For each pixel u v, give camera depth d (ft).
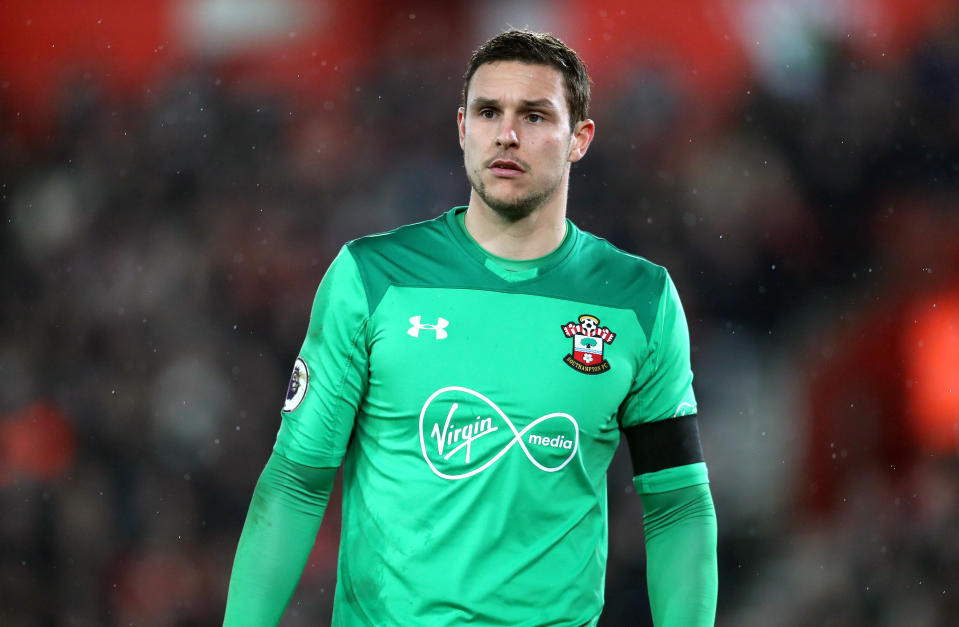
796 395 105.29
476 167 28.50
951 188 115.65
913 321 110.11
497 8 120.57
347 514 29.25
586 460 28.73
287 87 118.83
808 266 111.14
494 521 27.71
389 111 118.01
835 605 95.14
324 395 28.66
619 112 115.24
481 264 29.01
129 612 94.48
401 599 27.81
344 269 28.96
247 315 109.50
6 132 118.62
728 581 95.91
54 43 120.26
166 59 119.75
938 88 117.80
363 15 120.26
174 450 102.01
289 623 89.45
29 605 94.89
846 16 119.14
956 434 105.60
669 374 30.22
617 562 90.68
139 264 111.65
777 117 115.85
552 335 28.63
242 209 114.01
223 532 98.99
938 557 98.53
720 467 100.27
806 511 100.12
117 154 116.88
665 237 110.93
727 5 117.60
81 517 98.22
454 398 27.96
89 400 104.88
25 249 114.32
